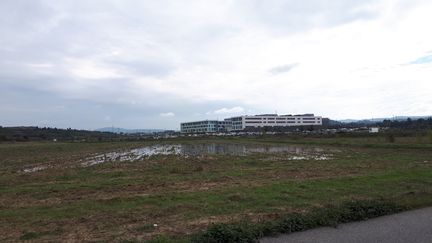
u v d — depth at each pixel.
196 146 67.06
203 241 7.16
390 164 25.95
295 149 50.12
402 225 8.54
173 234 8.22
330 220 8.66
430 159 30.12
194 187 16.08
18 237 8.44
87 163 33.75
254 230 7.76
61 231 8.77
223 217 9.76
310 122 197.88
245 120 188.88
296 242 7.34
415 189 13.37
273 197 12.37
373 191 13.30
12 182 20.45
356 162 28.25
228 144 73.31
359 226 8.48
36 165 33.38
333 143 59.03
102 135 165.12
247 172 21.77
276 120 193.38
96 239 7.97
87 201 12.87
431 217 9.29
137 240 7.64
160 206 11.48
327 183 15.31
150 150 56.22
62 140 123.62
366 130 100.69
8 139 116.94
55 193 15.41
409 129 89.69
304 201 11.70
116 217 10.12
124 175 22.39
